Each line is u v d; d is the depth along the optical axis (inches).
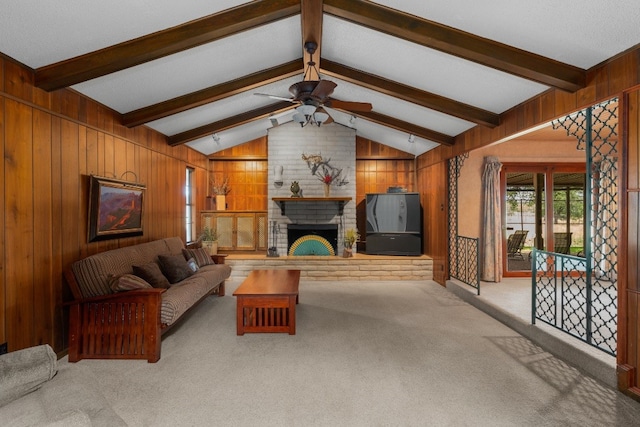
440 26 109.9
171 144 218.4
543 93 131.0
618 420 85.0
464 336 142.9
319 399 95.0
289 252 276.5
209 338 141.6
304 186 280.8
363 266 257.0
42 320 115.0
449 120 188.4
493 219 224.5
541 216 238.8
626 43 94.2
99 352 122.1
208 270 191.8
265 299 145.7
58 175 122.5
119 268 139.3
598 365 106.3
